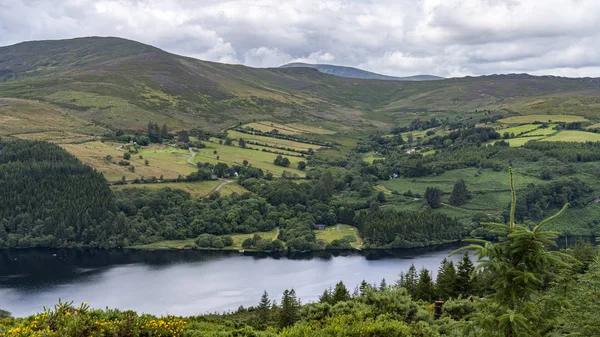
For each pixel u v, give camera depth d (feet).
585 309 73.26
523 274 60.75
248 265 484.33
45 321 93.15
